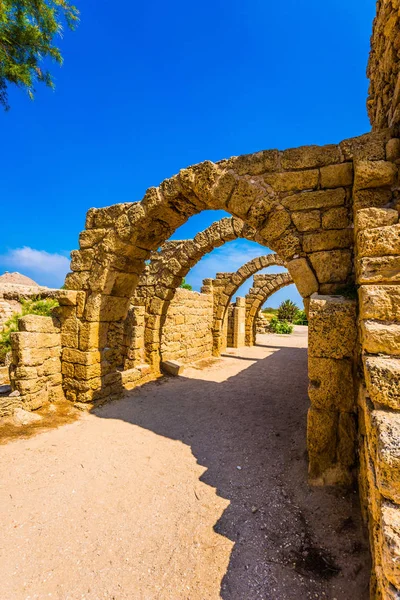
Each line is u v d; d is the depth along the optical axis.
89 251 6.75
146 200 6.07
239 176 4.86
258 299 17.61
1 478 3.88
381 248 2.94
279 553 2.78
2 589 2.44
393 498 1.63
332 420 3.70
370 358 2.28
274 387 8.52
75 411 6.20
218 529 3.08
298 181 4.52
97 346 6.67
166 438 5.13
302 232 4.48
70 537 2.98
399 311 2.48
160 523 3.17
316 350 3.75
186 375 9.81
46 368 6.31
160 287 9.54
